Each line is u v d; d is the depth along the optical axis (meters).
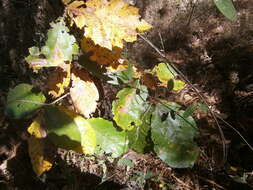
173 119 0.48
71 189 1.17
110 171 1.27
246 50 1.90
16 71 1.34
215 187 1.26
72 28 0.44
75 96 0.44
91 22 0.39
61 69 0.43
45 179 1.18
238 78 1.71
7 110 0.40
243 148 1.40
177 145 0.47
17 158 1.17
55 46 0.40
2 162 1.17
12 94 0.41
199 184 1.28
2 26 1.37
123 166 1.28
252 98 1.61
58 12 0.48
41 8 0.75
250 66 1.81
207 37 2.04
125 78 0.49
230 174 1.29
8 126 1.15
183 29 2.05
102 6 0.39
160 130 0.47
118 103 0.48
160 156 0.47
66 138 0.41
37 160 0.40
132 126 0.48
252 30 2.03
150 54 1.83
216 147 1.39
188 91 1.57
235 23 2.06
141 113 0.48
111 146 0.48
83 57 0.44
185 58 1.89
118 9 0.39
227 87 1.67
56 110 0.41
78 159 1.26
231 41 2.00
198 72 1.78
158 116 0.48
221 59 1.87
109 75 0.48
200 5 2.16
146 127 0.48
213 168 1.33
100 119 0.49
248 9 2.13
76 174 1.23
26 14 1.14
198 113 1.51
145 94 0.49
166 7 2.16
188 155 0.47
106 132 0.48
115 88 1.04
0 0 1.36
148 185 1.24
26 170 1.17
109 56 0.44
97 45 0.43
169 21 2.08
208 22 2.10
